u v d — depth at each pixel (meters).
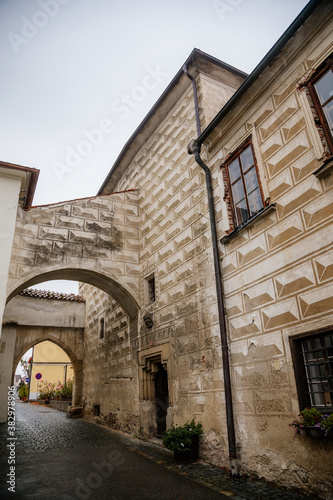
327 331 5.38
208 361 8.00
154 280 11.33
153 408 10.70
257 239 7.09
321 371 5.64
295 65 6.79
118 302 12.58
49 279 11.53
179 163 10.62
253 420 6.52
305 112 6.38
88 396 16.52
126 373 12.16
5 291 9.02
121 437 10.89
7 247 9.37
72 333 18.97
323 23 6.25
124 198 12.74
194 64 10.27
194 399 8.30
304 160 6.30
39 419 16.56
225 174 8.48
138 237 12.50
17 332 17.98
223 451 7.13
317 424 5.01
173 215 10.51
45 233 10.98
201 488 5.88
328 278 5.52
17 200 9.97
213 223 8.41
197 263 9.01
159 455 8.34
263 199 7.07
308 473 5.35
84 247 11.43
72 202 11.74
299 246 6.14
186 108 10.73
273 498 5.26
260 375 6.51
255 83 7.61
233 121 8.30
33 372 30.06
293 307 6.05
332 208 5.65
